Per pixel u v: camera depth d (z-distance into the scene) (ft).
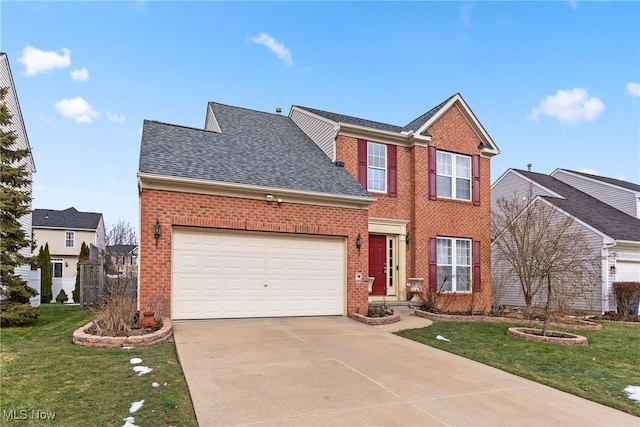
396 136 49.29
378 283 48.03
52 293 89.61
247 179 35.96
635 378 22.75
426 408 16.98
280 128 52.95
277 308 36.55
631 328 43.29
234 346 25.71
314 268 38.55
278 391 18.24
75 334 26.13
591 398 19.21
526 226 50.24
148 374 19.43
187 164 35.06
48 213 120.57
